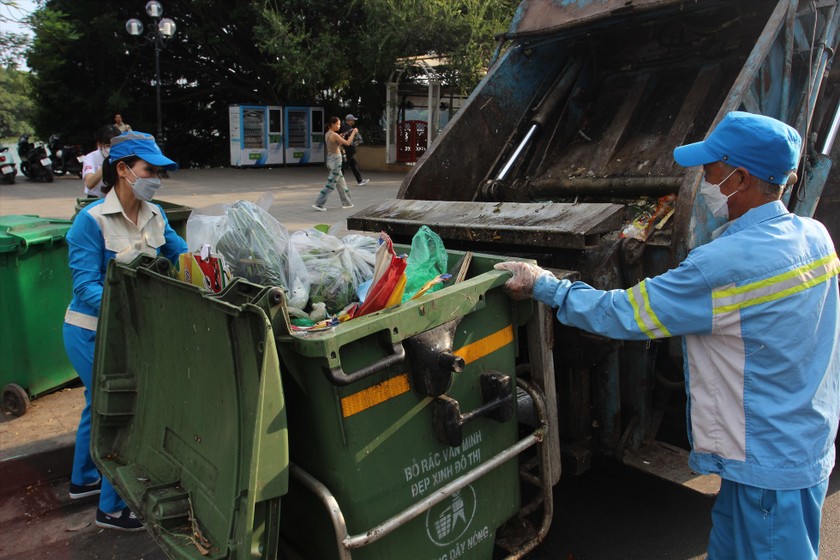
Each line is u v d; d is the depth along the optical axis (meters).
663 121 4.07
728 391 1.82
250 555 1.69
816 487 1.81
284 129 19.88
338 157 10.98
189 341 2.06
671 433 3.42
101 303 2.49
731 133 1.81
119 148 2.75
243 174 17.77
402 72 18.72
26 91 22.16
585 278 2.76
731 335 1.79
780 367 1.75
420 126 18.70
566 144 4.39
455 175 4.09
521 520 2.55
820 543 2.98
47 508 3.33
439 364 1.93
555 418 2.49
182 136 24.27
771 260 1.74
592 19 3.87
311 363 1.78
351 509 1.88
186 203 11.82
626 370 2.88
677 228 2.67
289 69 18.20
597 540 2.98
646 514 3.16
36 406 4.12
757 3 3.74
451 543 2.20
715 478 2.70
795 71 3.49
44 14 10.30
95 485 3.36
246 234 2.21
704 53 4.06
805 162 3.36
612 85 4.43
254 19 19.95
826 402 1.80
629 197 3.82
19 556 2.97
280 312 1.75
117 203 2.81
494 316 2.26
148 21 21.45
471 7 16.89
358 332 1.76
